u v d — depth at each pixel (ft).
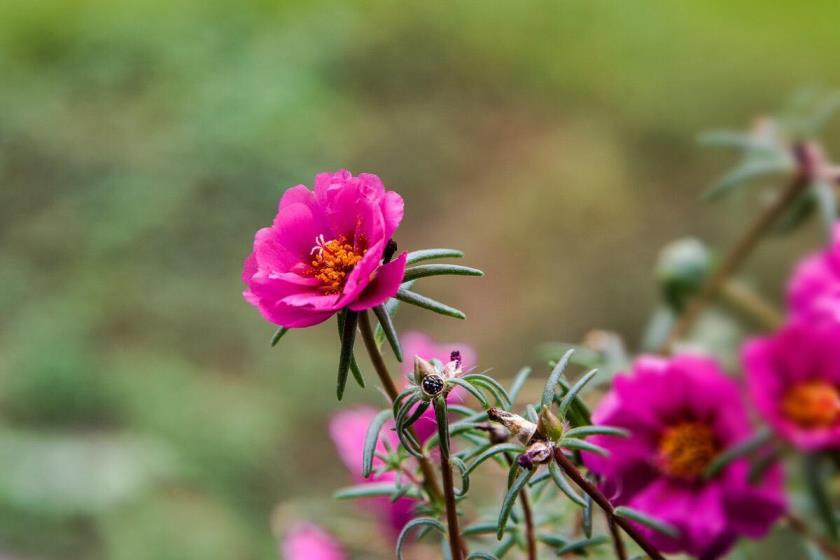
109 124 8.20
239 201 7.58
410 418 1.58
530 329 6.73
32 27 9.07
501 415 1.58
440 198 7.96
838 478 2.11
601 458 1.71
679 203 7.46
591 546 1.81
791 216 2.39
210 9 9.07
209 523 5.02
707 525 1.86
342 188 1.66
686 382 1.91
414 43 9.12
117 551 4.81
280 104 8.13
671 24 9.15
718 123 8.11
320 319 1.61
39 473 5.11
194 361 6.53
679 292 2.59
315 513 2.21
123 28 8.91
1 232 7.46
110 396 5.93
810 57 8.51
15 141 8.03
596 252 7.18
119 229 7.32
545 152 8.13
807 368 1.96
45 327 6.34
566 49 9.07
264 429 5.81
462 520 1.93
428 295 6.86
